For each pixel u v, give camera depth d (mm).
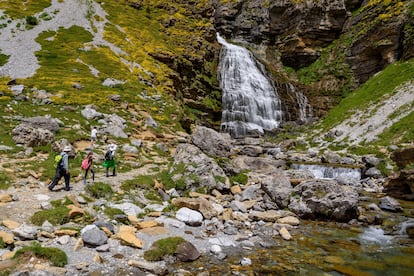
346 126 42188
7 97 30703
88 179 16688
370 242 12555
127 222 12336
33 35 52281
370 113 41719
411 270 10023
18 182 14930
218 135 28047
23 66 42281
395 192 21453
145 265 9125
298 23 68562
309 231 13742
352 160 32062
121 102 35375
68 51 48656
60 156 14688
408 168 21250
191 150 19266
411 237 13234
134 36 57250
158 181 17594
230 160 26594
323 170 29531
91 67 44875
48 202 12609
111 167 19672
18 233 9750
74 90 36125
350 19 65500
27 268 8109
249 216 14812
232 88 56531
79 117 28906
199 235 12109
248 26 76000
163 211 13914
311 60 67000
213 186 17734
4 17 55594
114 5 66500
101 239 10148
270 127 52969
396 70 47531
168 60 52062
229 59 61062
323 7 66438
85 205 13203
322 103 58094
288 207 16219
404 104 39000
